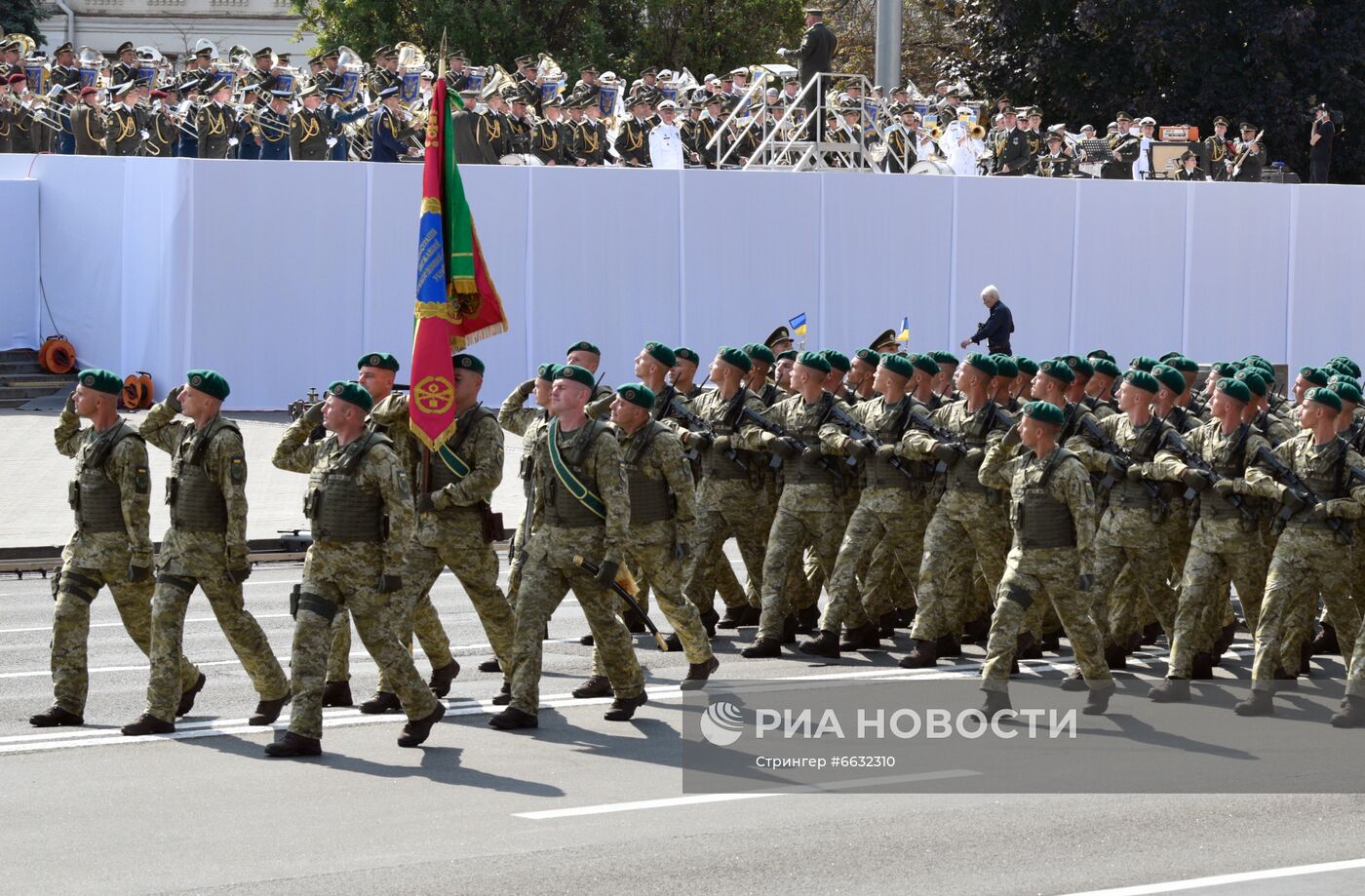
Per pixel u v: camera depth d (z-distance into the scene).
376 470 19.36
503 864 15.51
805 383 26.45
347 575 19.52
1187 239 66.00
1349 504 22.75
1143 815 17.58
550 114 61.56
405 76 61.34
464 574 21.98
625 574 24.55
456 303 22.81
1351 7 90.81
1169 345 66.19
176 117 58.38
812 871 15.46
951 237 63.03
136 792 17.89
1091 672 22.45
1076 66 92.75
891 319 62.53
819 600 32.66
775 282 61.03
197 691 21.75
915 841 16.50
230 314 55.62
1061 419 21.88
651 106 62.69
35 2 110.50
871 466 26.20
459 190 22.78
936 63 107.56
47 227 57.69
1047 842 16.53
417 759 19.52
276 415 55.72
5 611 29.97
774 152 63.03
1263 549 23.94
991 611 28.09
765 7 103.62
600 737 20.77
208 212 55.09
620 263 59.12
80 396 20.50
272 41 119.62
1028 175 66.31
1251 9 88.62
